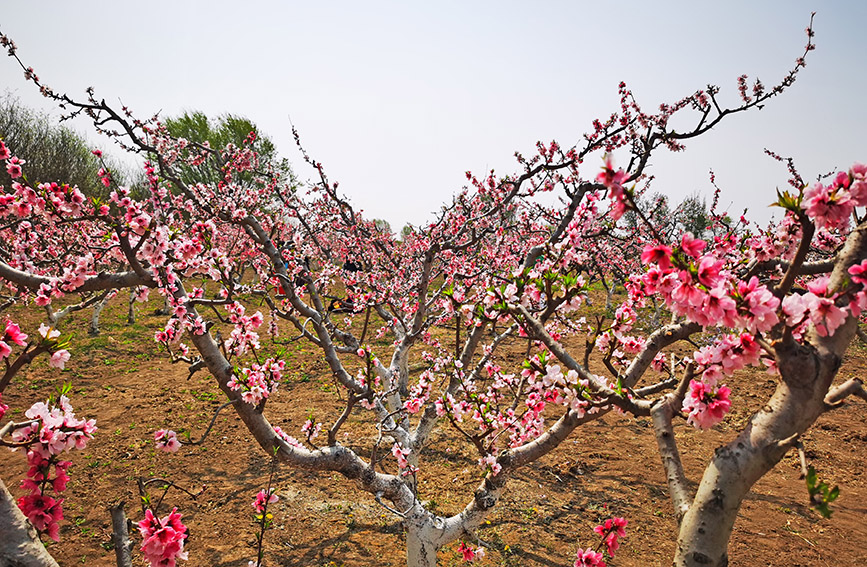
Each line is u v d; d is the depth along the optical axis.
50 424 1.86
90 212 3.19
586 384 2.15
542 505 5.99
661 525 5.67
